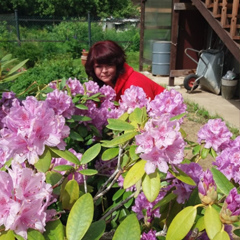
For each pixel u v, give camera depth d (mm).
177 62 9141
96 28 21406
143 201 1735
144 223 1709
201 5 6934
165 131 1045
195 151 2080
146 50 11680
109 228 2010
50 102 1922
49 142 1091
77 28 21078
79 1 34500
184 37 9031
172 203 1462
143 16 11531
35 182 992
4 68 2205
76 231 1013
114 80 2988
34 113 1101
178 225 1062
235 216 990
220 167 1506
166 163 1070
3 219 938
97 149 1253
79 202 1063
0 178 962
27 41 18078
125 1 37375
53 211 1082
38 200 972
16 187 928
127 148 1583
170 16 10109
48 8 33875
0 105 2016
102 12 35438
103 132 2596
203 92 8359
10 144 1062
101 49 2805
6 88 2178
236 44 5875
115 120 1383
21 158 1081
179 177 1139
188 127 5797
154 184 1101
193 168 1411
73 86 2436
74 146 2414
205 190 1075
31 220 968
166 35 10422
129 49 19594
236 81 7512
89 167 2369
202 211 1329
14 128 1085
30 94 2555
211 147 2018
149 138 1061
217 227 1000
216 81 7930
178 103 1663
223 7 6176
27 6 33531
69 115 2006
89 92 2512
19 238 950
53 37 20797
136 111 1432
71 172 1353
